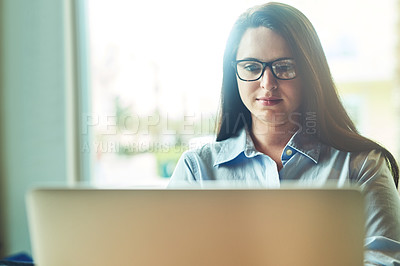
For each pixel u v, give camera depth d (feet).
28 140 7.40
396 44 5.87
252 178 3.94
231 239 2.25
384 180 3.56
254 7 4.05
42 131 7.36
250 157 3.94
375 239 2.82
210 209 2.25
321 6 5.41
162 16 6.40
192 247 2.29
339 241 2.15
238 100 4.15
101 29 7.16
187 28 5.92
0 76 7.39
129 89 6.83
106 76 7.06
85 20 7.39
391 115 5.85
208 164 4.10
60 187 2.37
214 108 5.25
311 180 3.83
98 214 2.35
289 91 3.96
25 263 3.47
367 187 3.52
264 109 4.03
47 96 7.34
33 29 7.33
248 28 4.00
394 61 5.88
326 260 2.18
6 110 7.41
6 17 7.38
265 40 3.95
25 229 7.43
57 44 7.28
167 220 2.29
